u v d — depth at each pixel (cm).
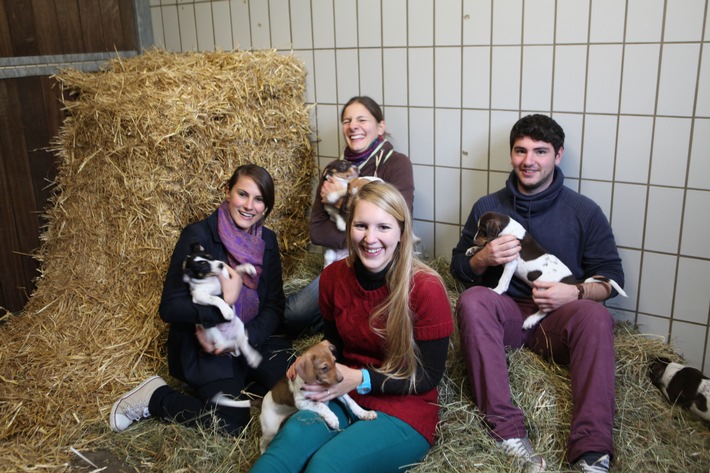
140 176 293
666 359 268
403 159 318
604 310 235
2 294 347
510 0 290
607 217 290
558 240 270
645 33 263
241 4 379
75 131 331
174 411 254
